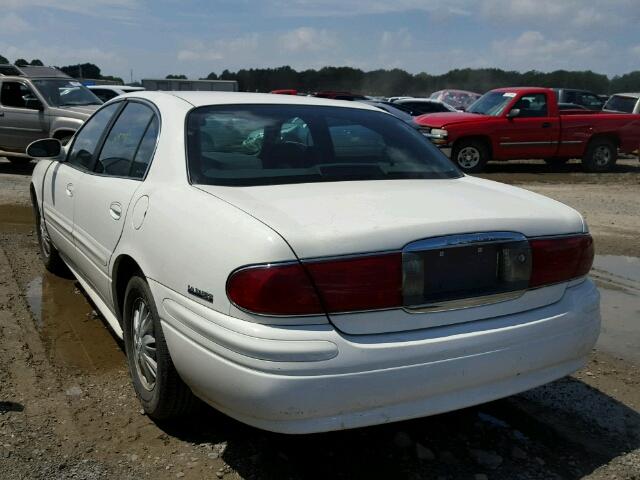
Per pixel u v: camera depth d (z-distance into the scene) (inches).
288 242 93.8
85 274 167.3
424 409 100.7
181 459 114.4
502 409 137.3
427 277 101.0
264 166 125.5
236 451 117.6
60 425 123.6
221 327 96.7
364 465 115.1
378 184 124.3
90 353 159.0
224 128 131.2
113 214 136.7
